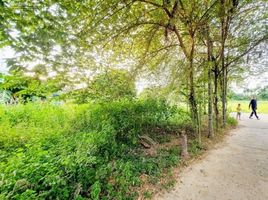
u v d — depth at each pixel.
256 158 6.97
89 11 6.09
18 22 4.41
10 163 2.86
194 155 7.14
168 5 6.93
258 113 24.83
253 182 5.15
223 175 5.62
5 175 2.56
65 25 5.39
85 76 6.93
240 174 5.66
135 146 7.32
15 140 5.32
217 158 7.05
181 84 9.48
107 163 5.04
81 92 7.49
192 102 9.23
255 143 9.15
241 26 12.16
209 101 9.92
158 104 9.60
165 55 10.33
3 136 5.47
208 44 10.30
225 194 4.63
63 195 3.11
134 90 9.76
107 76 8.20
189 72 9.09
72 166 3.39
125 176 4.89
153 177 5.32
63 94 7.18
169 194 4.68
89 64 6.96
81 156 3.62
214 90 12.33
